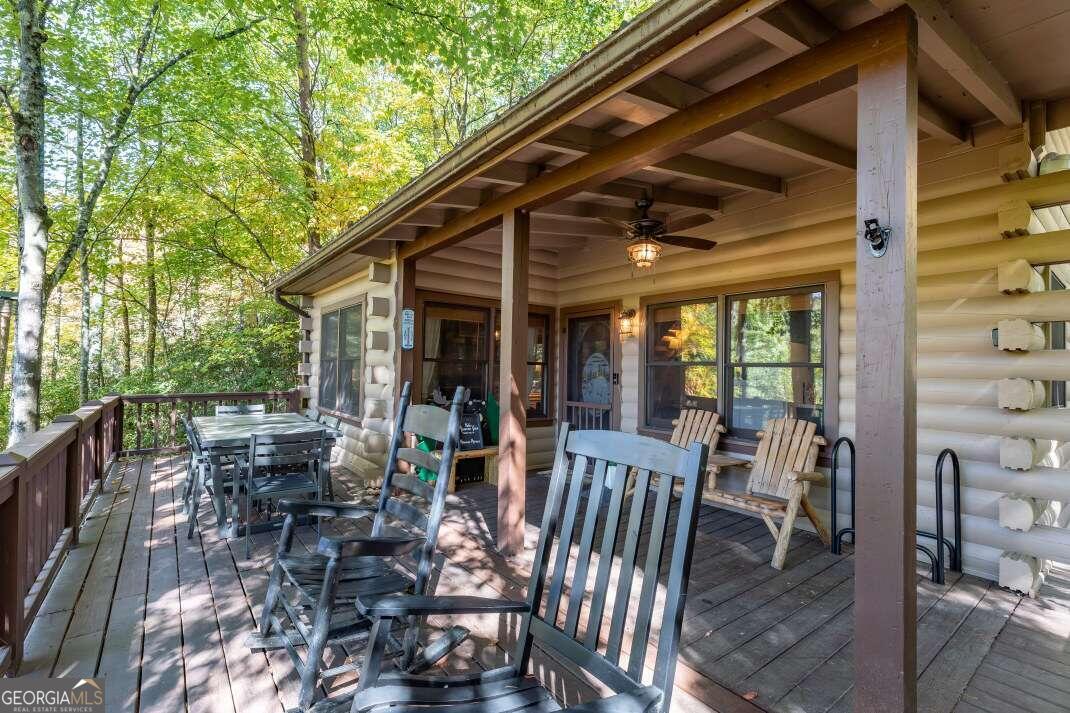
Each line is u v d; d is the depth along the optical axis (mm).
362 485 5594
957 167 3203
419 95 11906
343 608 2371
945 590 2951
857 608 1665
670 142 2430
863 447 1674
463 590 3014
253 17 8211
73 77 7121
